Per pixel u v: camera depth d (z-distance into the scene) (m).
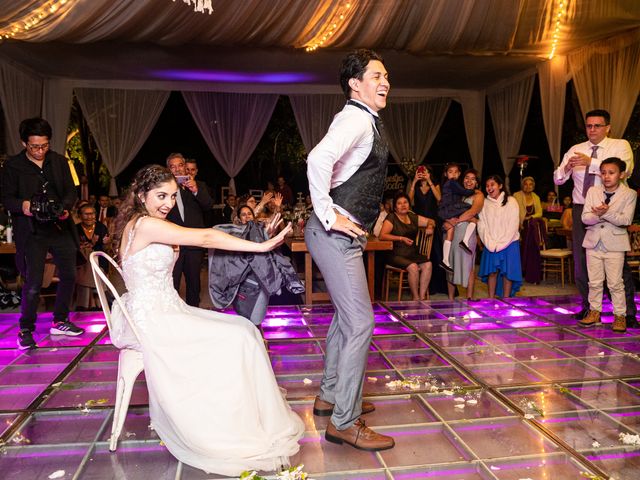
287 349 4.19
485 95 11.48
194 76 10.03
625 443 2.62
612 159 4.34
